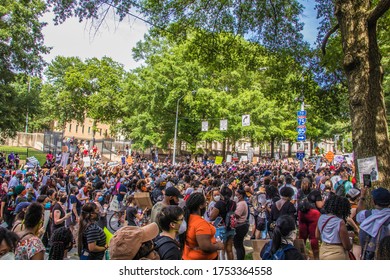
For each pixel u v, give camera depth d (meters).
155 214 4.98
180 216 3.47
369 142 7.29
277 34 13.70
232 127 39.88
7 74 28.28
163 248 3.29
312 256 5.86
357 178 7.43
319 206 6.74
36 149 45.53
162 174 14.86
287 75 15.33
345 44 7.88
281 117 46.00
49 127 67.25
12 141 49.72
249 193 8.05
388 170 7.17
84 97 57.41
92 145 43.53
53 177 11.54
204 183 10.45
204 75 41.84
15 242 3.40
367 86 7.46
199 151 46.56
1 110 27.94
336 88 14.81
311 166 29.12
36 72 29.69
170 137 41.84
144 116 39.88
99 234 4.56
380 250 3.07
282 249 4.03
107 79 52.91
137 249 2.89
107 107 51.84
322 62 12.81
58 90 61.06
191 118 40.19
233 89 44.28
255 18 13.20
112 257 2.87
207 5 12.86
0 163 23.75
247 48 14.33
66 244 4.38
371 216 4.30
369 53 7.71
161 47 45.97
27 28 28.31
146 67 43.12
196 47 13.94
